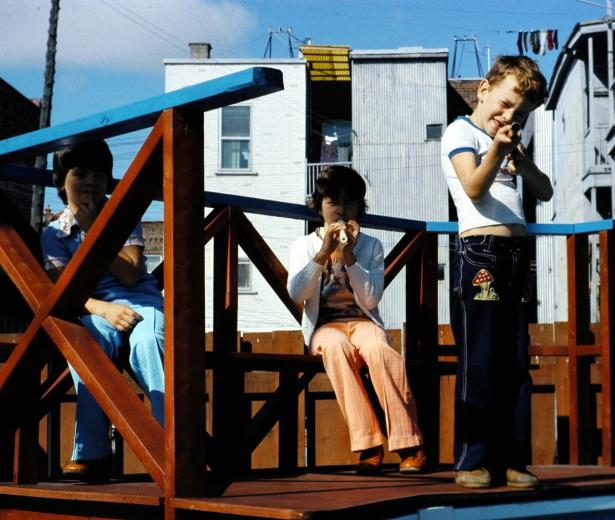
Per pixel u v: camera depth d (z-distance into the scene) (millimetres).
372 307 3311
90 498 2387
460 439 2785
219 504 2146
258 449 5152
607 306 3551
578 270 3676
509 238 2865
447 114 25062
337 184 3377
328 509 2047
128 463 4973
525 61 2854
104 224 2375
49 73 16719
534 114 28156
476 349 2816
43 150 2654
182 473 2215
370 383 3459
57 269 3014
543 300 25797
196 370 2244
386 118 23594
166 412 2225
